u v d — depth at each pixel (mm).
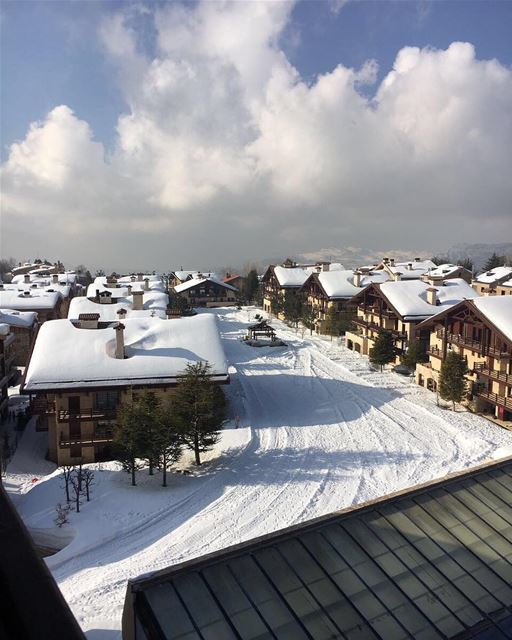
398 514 14148
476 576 12602
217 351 38969
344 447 34906
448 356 43031
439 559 12906
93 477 31078
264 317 95250
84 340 38219
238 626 10570
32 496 29859
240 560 12094
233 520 26016
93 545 24391
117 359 36500
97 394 35250
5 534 5828
